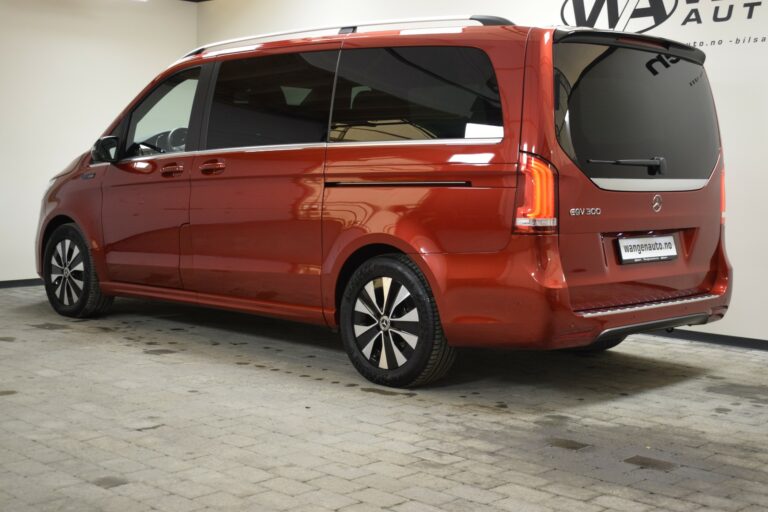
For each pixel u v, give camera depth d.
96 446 3.47
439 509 2.86
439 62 4.34
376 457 3.40
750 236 5.73
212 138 5.29
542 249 3.92
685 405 4.32
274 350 5.39
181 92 5.56
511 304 3.98
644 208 4.29
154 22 9.17
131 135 5.86
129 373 4.72
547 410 4.17
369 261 4.51
